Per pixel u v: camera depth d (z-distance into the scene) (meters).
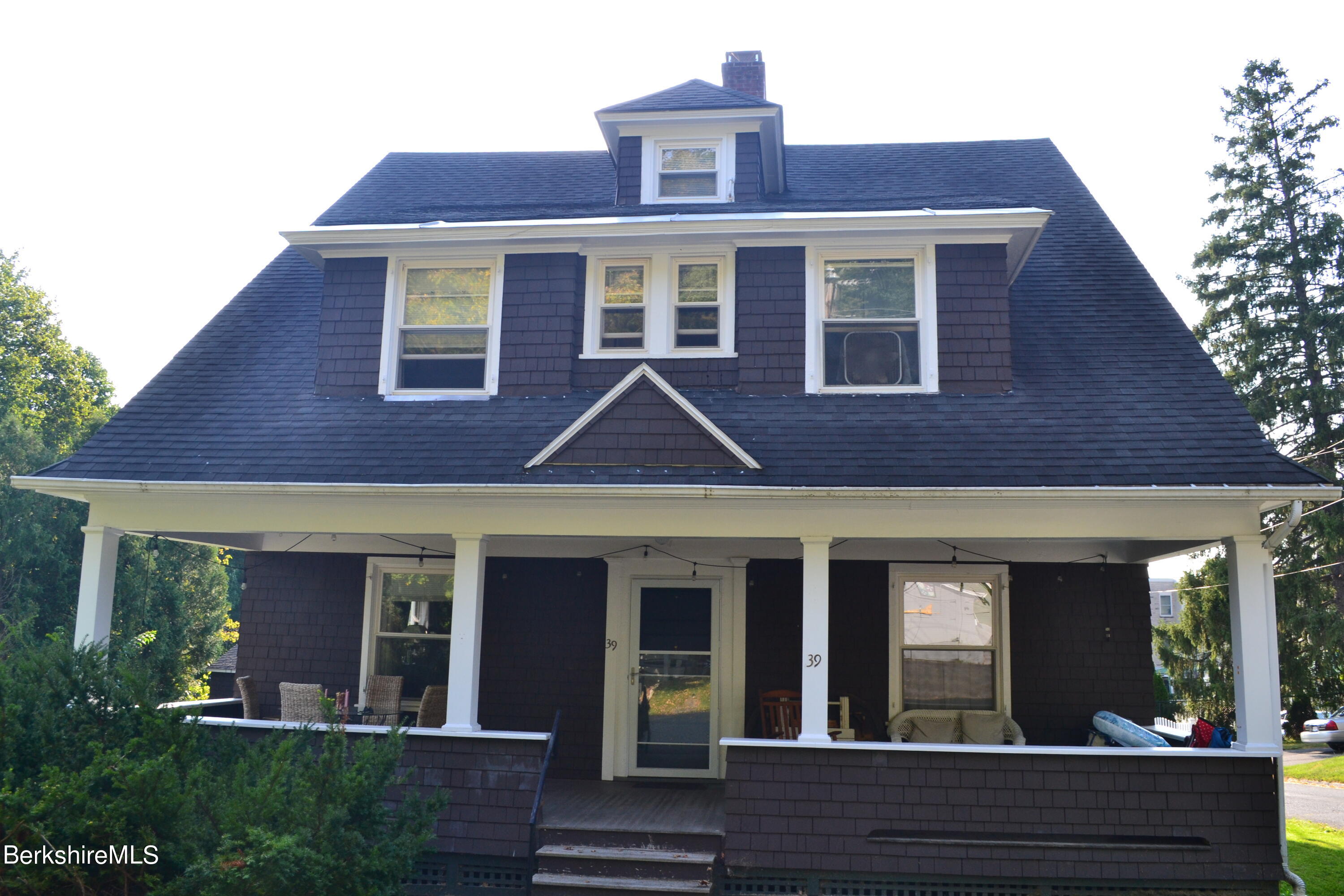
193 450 9.69
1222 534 8.37
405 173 14.20
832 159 14.23
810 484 8.55
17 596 18.88
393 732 6.93
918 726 10.79
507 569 11.74
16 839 6.03
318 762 8.34
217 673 22.91
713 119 11.61
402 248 10.86
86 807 5.92
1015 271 11.22
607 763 11.12
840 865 8.04
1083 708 11.03
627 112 11.64
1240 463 8.43
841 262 10.55
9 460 20.19
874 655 11.15
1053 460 8.68
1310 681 26.70
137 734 6.84
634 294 10.91
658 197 11.73
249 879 5.45
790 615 11.30
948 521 8.61
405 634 11.99
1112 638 11.11
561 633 11.54
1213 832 7.90
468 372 10.79
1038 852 7.97
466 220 11.02
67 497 9.61
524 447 9.48
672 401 9.18
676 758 11.14
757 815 8.16
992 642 11.17
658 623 11.41
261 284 12.87
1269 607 8.22
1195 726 8.81
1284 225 27.98
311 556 12.25
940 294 10.23
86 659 7.07
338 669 11.96
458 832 8.41
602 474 8.95
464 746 8.56
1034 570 11.28
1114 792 7.98
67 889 6.16
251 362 11.29
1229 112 29.17
